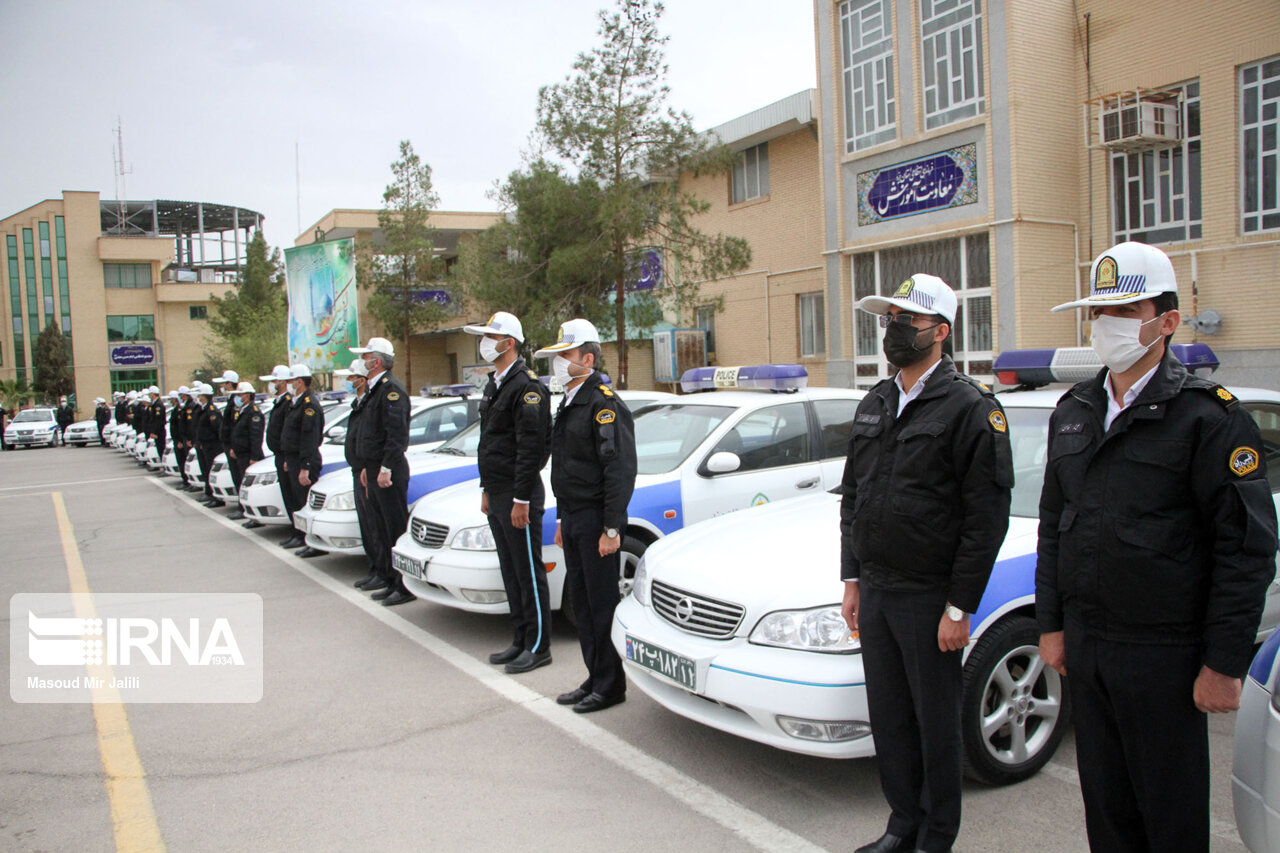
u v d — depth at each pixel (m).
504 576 5.38
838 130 15.34
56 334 52.47
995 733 3.59
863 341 15.40
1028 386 5.25
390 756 4.16
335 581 7.91
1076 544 2.48
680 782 3.80
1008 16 12.73
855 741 3.31
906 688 3.04
